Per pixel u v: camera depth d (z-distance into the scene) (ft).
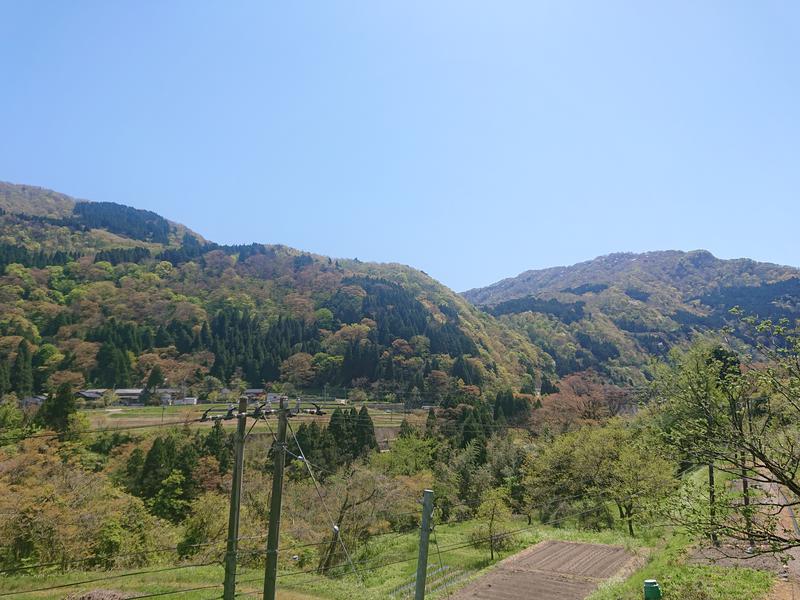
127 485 143.95
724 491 44.86
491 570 101.40
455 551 130.62
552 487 156.35
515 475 186.29
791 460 43.39
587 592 87.35
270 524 51.78
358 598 85.40
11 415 168.45
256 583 87.56
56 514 91.86
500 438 205.46
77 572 87.20
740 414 45.83
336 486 133.39
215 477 144.25
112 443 174.29
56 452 130.21
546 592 88.33
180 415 213.87
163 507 137.39
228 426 202.90
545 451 169.07
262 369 319.47
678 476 143.43
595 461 147.02
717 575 70.64
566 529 140.36
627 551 111.34
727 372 46.88
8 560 88.02
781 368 43.09
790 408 45.50
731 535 43.34
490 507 135.13
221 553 106.11
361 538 133.39
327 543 114.01
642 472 125.39
